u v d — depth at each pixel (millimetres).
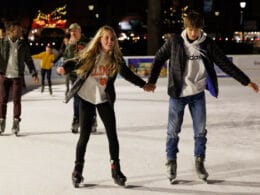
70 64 5277
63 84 20000
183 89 5352
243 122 9617
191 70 5320
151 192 5195
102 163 6430
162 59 5414
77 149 5387
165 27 39219
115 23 41812
